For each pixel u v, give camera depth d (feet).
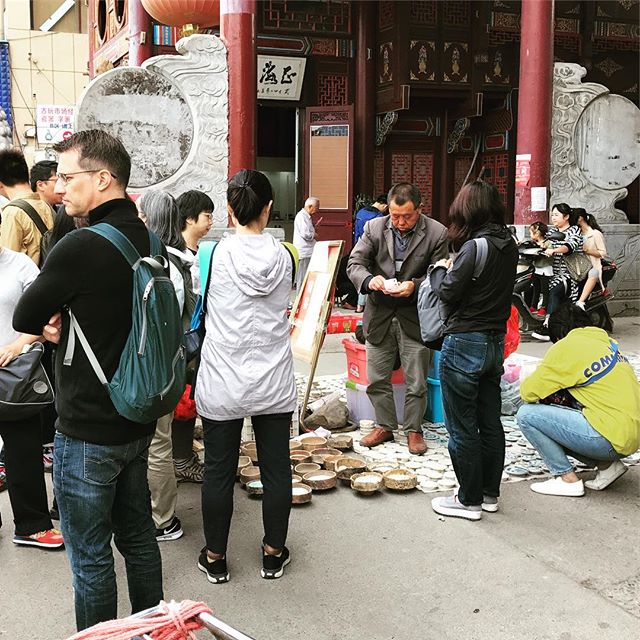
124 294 7.61
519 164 31.14
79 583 7.92
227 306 10.26
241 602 10.14
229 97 27.48
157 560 8.71
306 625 9.58
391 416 16.42
